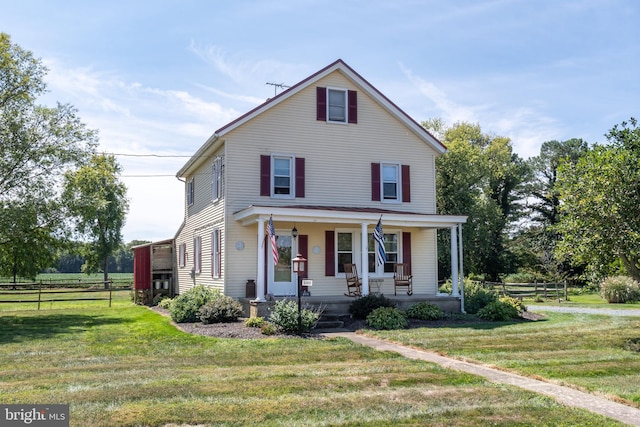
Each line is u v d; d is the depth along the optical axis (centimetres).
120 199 4894
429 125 4272
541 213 5162
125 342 1237
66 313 2041
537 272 4528
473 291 2064
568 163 1168
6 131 1886
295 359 1005
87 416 622
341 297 1750
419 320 1628
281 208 1595
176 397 711
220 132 1794
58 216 1964
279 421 611
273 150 1866
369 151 2002
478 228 3634
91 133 2061
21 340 1295
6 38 1981
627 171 1062
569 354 1062
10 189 1914
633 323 1566
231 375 852
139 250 2636
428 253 2066
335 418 623
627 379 841
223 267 1786
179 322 1580
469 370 916
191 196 2406
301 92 1927
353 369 902
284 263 1844
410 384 793
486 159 3944
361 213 1695
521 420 620
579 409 671
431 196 2091
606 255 1111
